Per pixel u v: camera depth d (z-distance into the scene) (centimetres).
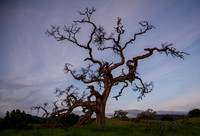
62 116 2311
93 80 2617
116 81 2489
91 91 2342
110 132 1141
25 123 2309
